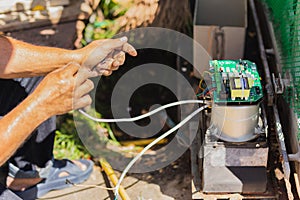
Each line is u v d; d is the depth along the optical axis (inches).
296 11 91.1
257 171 87.1
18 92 90.8
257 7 129.0
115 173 101.8
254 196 87.7
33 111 72.6
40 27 122.5
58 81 73.0
